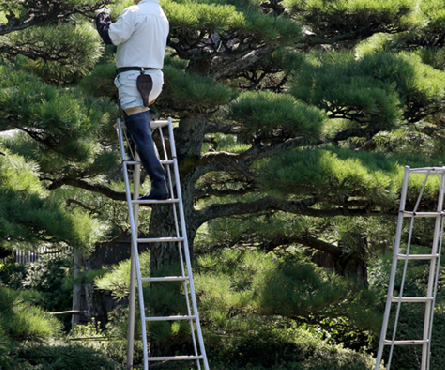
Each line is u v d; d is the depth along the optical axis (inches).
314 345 686.5
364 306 589.6
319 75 561.3
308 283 602.5
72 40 504.4
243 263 638.5
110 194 633.6
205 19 466.9
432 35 697.6
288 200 599.2
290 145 551.5
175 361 604.4
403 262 905.5
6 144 565.6
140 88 334.6
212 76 576.1
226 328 526.0
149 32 338.0
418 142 700.7
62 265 1136.8
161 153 603.2
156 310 542.3
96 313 953.5
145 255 642.8
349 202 535.8
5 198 451.8
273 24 495.5
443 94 558.9
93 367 612.1
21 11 553.6
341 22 578.9
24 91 393.7
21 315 472.1
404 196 372.5
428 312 371.9
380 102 508.7
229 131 609.0
